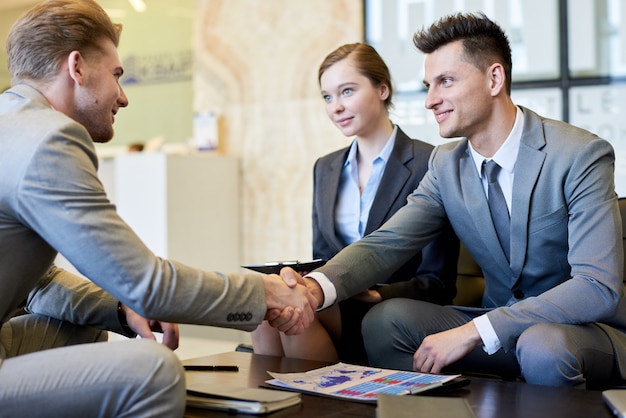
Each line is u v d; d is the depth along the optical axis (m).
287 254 6.02
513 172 2.33
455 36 2.33
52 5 1.86
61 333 2.15
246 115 6.20
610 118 5.00
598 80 5.03
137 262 1.61
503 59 2.33
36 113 1.66
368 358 2.43
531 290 2.36
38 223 1.57
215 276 1.74
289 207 6.00
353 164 2.91
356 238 2.87
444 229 2.69
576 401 1.74
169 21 6.91
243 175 6.22
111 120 1.96
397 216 2.56
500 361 2.34
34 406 1.49
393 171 2.82
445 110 2.35
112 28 1.94
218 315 1.73
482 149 2.37
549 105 5.18
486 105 2.31
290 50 5.97
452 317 2.41
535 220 2.28
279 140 6.04
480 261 2.46
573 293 2.09
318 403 1.75
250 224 6.19
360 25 5.68
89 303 2.12
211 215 6.04
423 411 1.58
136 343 1.55
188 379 2.00
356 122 2.84
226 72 6.29
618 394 1.70
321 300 2.31
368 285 2.44
